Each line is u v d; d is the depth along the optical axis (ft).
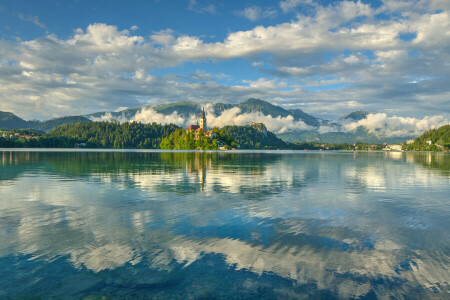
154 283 24.12
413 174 124.77
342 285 23.89
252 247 32.19
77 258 28.91
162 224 41.16
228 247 32.14
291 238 35.29
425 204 56.70
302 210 50.70
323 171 137.08
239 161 226.17
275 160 253.85
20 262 27.89
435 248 32.17
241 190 73.67
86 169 133.49
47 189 73.05
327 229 39.22
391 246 32.73
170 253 30.37
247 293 22.63
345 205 55.26
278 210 50.52
